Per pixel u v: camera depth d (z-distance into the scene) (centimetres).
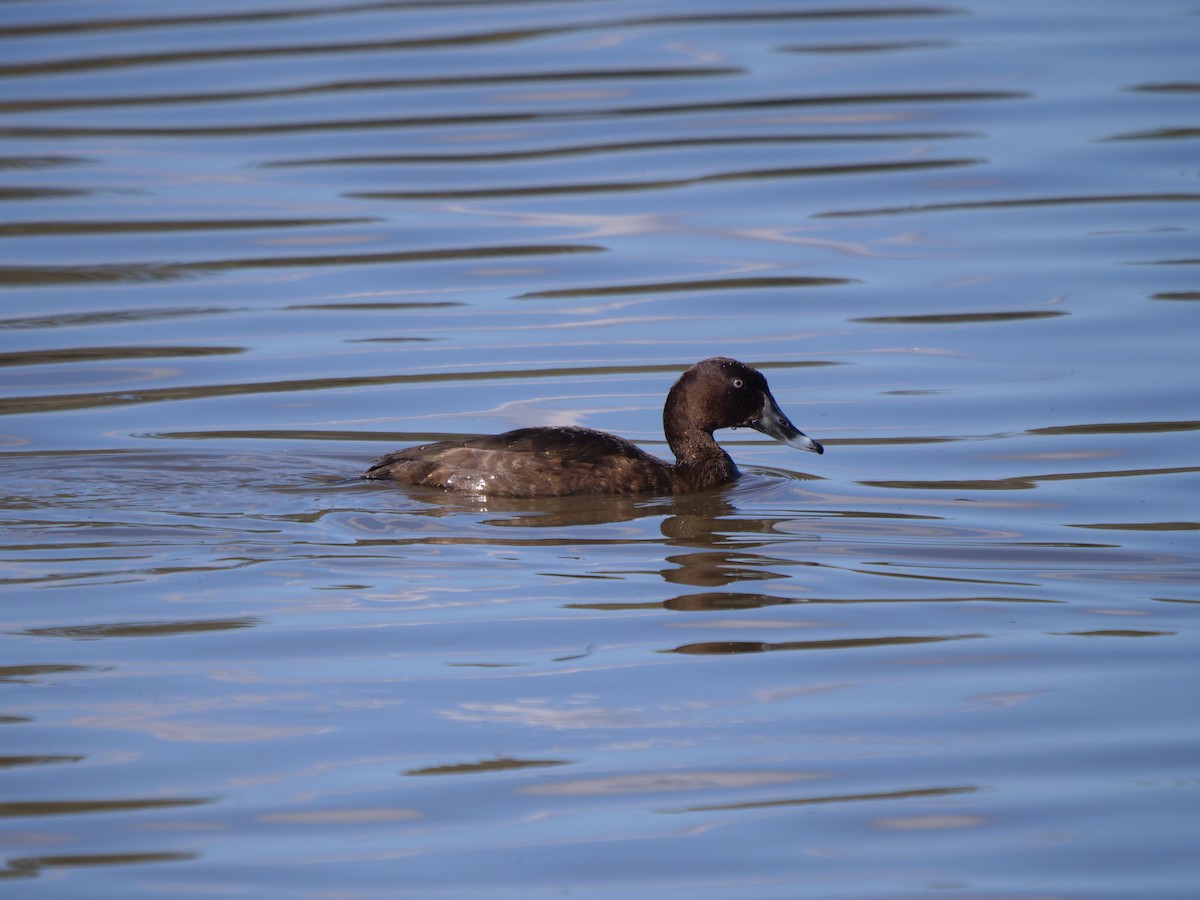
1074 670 1069
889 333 1914
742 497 1446
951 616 1162
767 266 2147
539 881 824
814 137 2669
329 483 1455
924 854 848
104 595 1180
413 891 816
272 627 1128
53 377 1783
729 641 1117
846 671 1070
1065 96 2827
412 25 3378
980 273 2102
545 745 963
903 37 3231
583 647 1102
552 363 1833
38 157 2594
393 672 1059
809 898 811
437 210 2373
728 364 1508
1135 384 1727
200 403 1700
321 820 879
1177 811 888
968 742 969
